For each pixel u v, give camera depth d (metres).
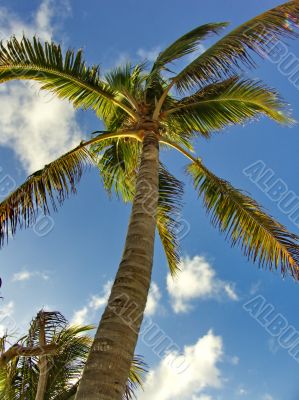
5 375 8.38
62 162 7.84
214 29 8.47
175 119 9.06
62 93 8.82
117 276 5.21
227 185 8.44
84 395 3.91
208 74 7.75
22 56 8.00
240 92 8.60
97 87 8.72
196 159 8.56
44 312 7.96
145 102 8.72
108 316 4.70
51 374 8.45
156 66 8.03
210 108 8.98
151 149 7.68
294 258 7.43
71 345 8.52
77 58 8.39
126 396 7.78
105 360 4.21
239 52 7.52
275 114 8.29
